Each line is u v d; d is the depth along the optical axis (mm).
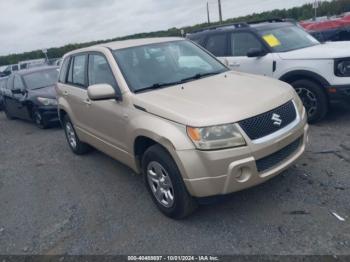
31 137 8281
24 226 3980
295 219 3352
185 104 3424
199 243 3207
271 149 3217
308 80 5781
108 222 3791
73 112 5555
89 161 5816
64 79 5941
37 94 8773
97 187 4730
